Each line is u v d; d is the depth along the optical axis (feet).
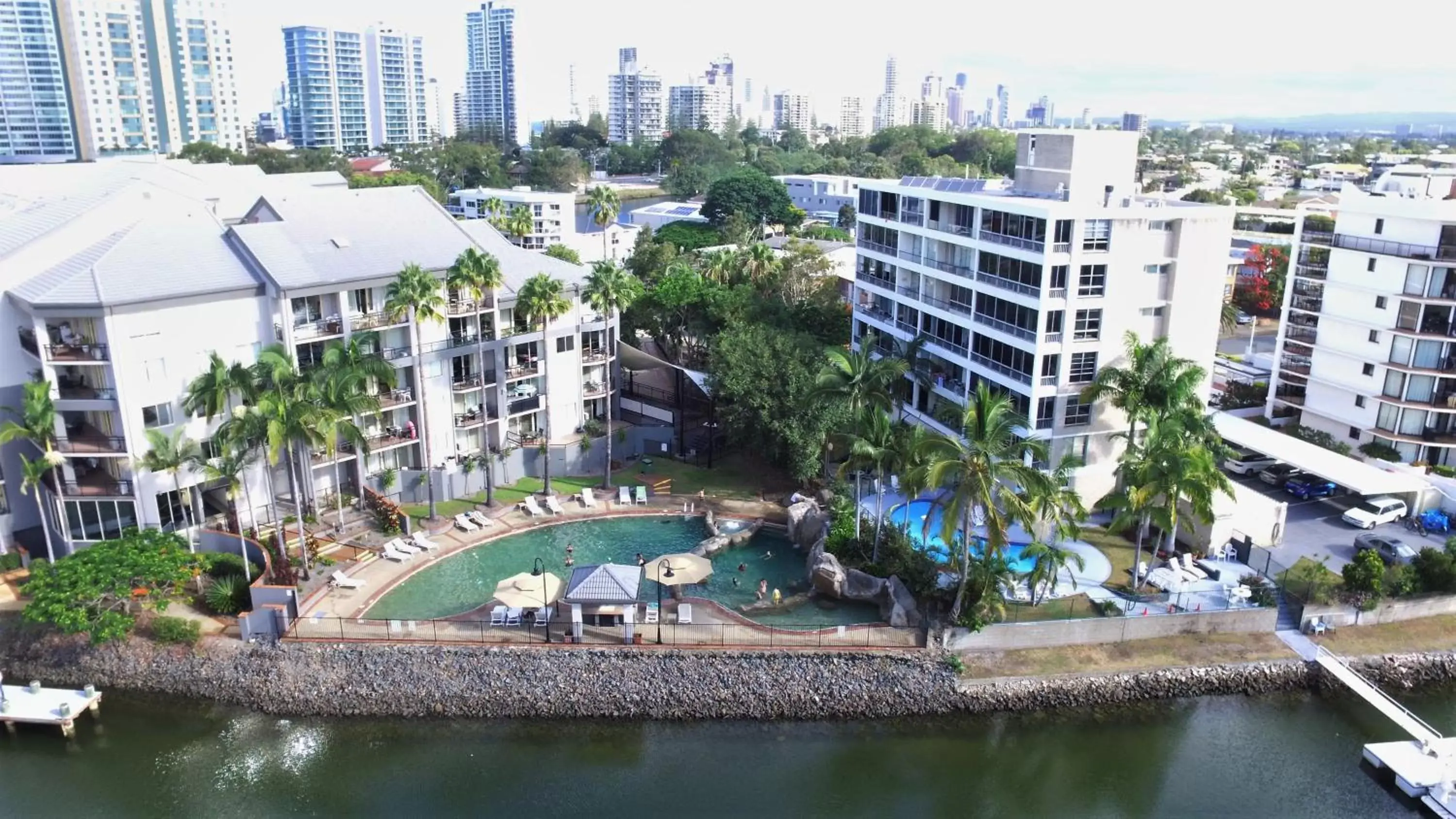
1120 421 231.50
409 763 161.68
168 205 234.58
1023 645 185.06
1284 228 562.25
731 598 204.13
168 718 172.45
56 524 211.00
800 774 160.76
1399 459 259.80
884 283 293.64
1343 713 176.24
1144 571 207.92
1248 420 298.76
